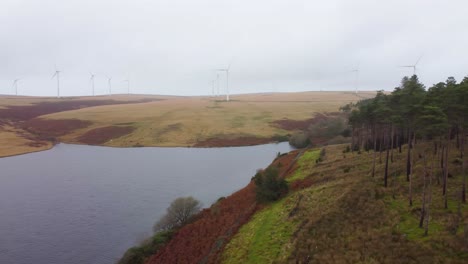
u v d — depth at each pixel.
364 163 59.91
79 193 80.25
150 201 73.38
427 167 48.62
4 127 180.50
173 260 44.22
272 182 57.75
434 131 39.88
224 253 42.72
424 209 37.00
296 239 38.50
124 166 110.81
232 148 143.88
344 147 83.50
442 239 31.84
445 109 40.66
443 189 41.38
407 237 33.81
